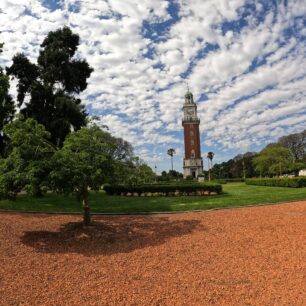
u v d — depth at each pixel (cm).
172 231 1114
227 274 677
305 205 1588
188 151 9444
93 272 723
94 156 1145
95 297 577
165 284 632
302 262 730
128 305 539
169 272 705
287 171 5897
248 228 1099
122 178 1262
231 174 10869
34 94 2559
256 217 1288
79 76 2859
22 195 2506
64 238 1065
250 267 716
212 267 729
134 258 824
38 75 2780
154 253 863
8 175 991
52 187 1025
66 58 2748
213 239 980
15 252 896
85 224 1246
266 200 1808
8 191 1021
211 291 588
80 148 1169
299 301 529
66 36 2794
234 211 1470
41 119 2552
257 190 2966
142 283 642
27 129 1088
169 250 886
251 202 1748
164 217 1416
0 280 676
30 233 1131
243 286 606
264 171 6600
